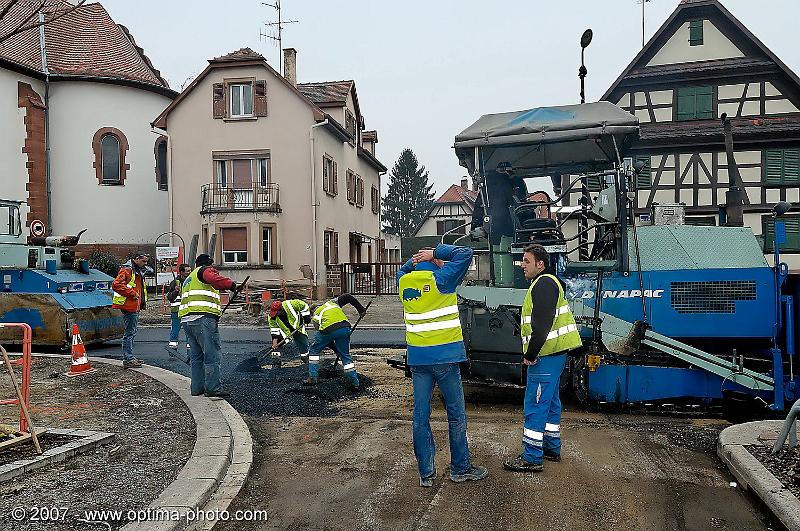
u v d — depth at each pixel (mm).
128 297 10125
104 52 27750
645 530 4426
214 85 26062
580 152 8398
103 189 26578
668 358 7566
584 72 8422
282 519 4660
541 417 5438
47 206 25578
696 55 23984
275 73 25625
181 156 26312
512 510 4738
